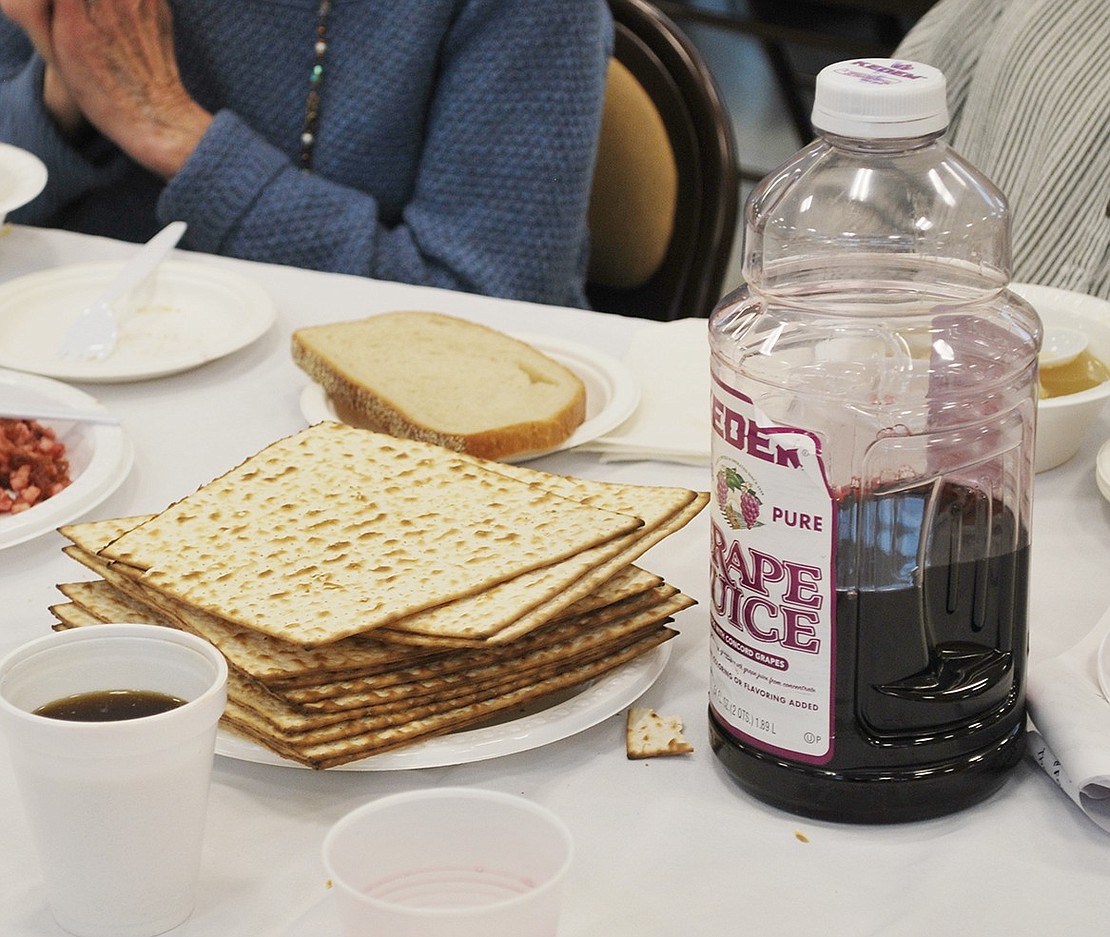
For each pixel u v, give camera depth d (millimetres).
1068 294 1082
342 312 1335
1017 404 641
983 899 626
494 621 690
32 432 1046
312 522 797
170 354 1220
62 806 561
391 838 545
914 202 718
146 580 737
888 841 664
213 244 1693
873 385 633
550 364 1142
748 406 609
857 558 615
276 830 673
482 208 1694
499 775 715
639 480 1032
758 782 672
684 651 828
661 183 1799
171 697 614
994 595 644
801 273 727
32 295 1308
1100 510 978
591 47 1661
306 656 695
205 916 616
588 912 621
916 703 636
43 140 1794
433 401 1058
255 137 1695
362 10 1716
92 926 594
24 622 845
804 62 4086
